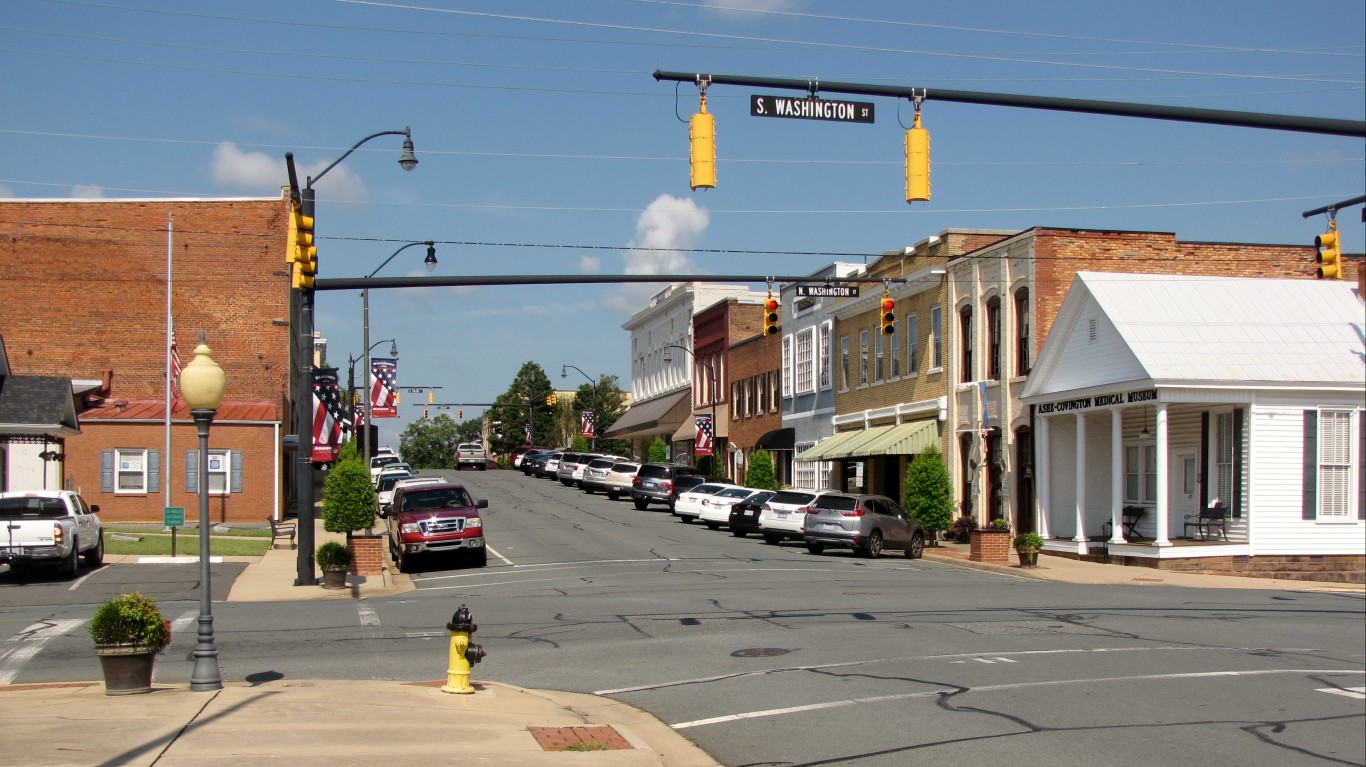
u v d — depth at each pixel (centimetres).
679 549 3372
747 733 1072
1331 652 1512
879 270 4512
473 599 2173
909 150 1413
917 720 1102
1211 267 3647
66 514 2562
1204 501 3016
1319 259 2153
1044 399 3316
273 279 4962
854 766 949
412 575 2803
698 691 1274
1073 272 3494
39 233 4856
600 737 1020
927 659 1442
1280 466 2886
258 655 1510
